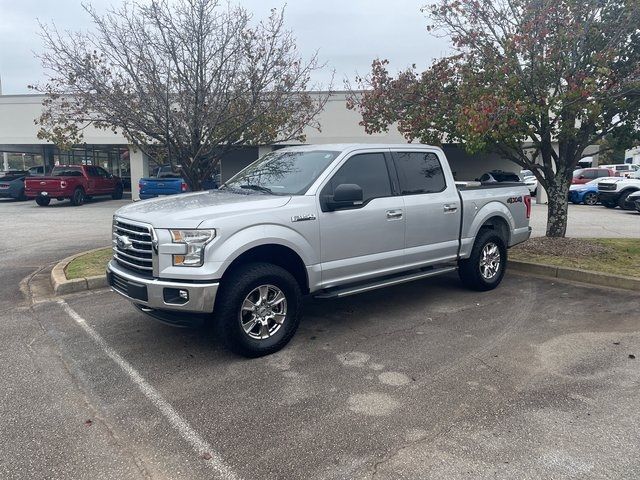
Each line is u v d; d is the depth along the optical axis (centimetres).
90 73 777
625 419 358
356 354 482
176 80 794
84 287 719
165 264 434
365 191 554
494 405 380
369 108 962
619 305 639
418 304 648
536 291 712
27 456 319
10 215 1800
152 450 325
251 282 455
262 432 345
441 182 645
